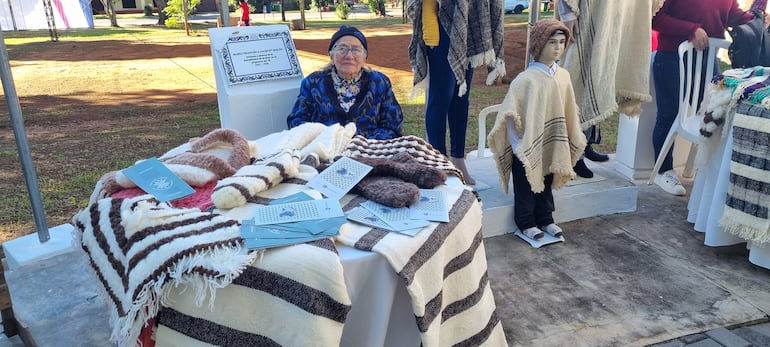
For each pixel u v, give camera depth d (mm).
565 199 3834
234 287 1575
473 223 2068
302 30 19750
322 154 2305
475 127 6672
